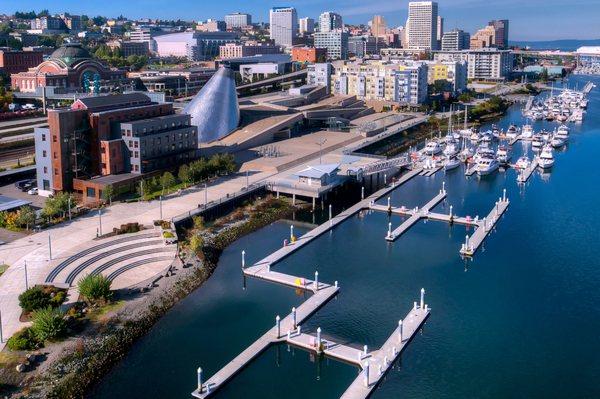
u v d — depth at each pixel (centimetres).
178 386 8875
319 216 17038
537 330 10806
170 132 18550
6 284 11106
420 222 16912
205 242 14075
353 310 11419
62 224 14362
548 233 15988
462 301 11894
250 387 9025
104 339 9675
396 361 9762
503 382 9275
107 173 17188
